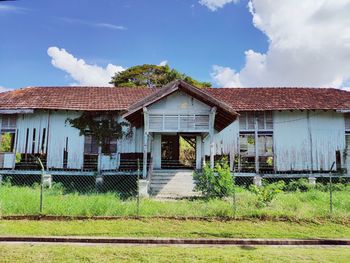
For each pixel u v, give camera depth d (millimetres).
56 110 22359
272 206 11828
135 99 23375
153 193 17250
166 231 8992
